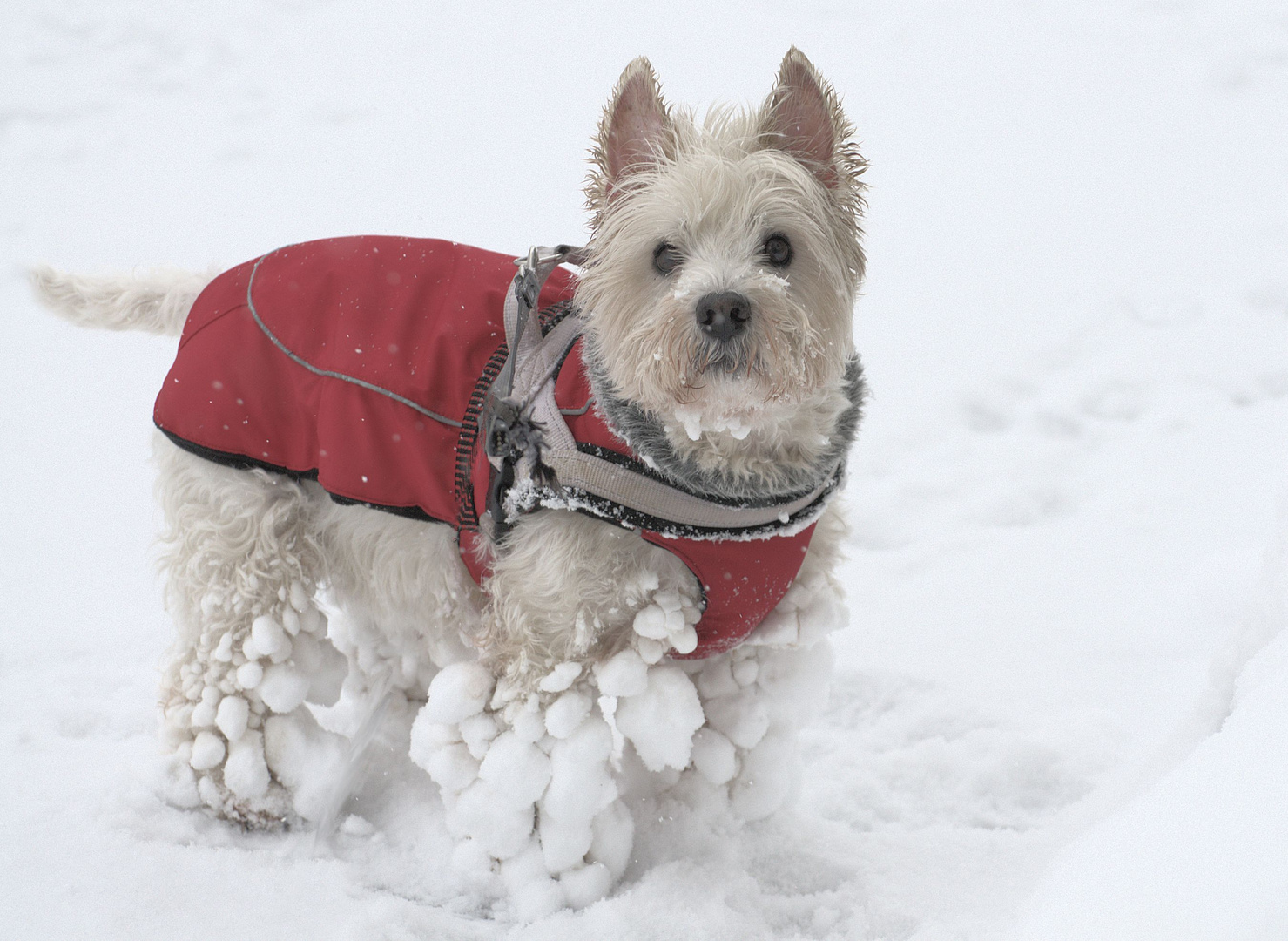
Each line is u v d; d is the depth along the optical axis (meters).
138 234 8.04
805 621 2.81
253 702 3.02
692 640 2.59
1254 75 9.37
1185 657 3.70
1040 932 1.73
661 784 2.95
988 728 3.44
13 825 2.84
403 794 3.14
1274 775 1.56
